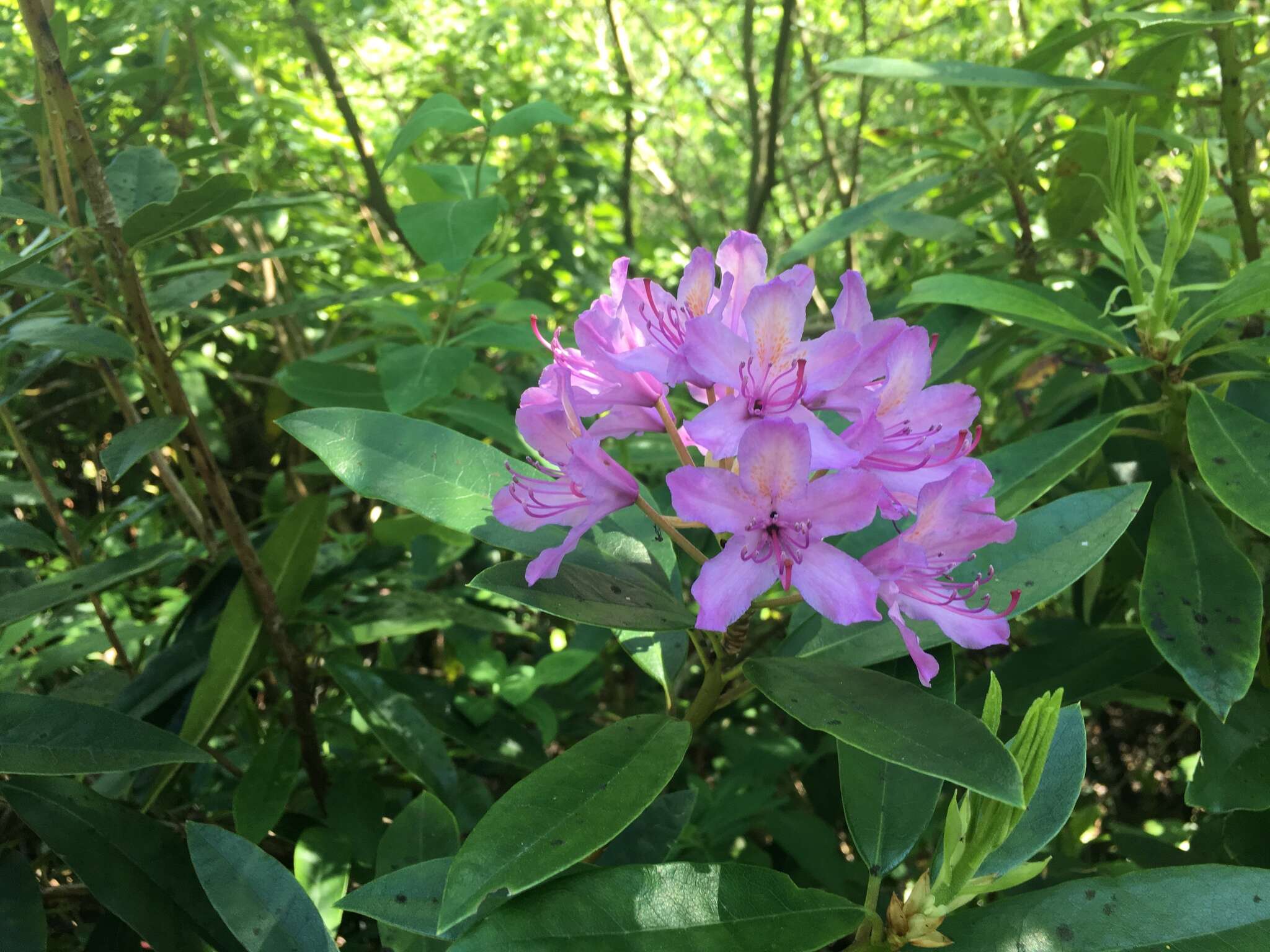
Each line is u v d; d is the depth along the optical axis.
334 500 0.66
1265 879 0.28
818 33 1.18
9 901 0.33
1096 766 0.79
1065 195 0.51
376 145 0.89
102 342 0.39
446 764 0.43
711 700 0.32
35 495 0.54
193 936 0.34
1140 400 0.46
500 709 0.50
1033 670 0.44
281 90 0.80
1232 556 0.36
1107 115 0.40
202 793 0.49
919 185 0.54
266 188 0.78
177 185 0.44
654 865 0.28
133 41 0.62
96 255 0.44
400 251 0.91
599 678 0.65
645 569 0.34
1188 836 0.60
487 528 0.33
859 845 0.31
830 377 0.29
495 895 0.28
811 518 0.27
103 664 0.54
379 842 0.42
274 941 0.30
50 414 0.71
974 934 0.29
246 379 0.77
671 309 0.31
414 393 0.45
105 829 0.34
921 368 0.30
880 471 0.30
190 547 0.58
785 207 1.44
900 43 1.20
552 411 0.30
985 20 0.97
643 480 0.70
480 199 0.46
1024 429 0.56
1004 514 0.36
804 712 0.28
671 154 1.53
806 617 0.37
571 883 0.27
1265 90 0.53
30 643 0.54
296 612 0.47
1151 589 0.36
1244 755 0.34
